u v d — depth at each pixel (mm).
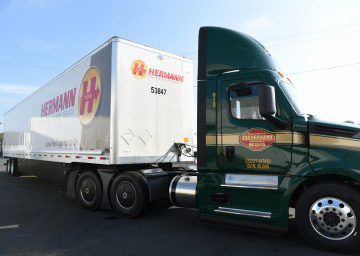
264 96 3680
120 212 5648
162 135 6094
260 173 4102
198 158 4578
